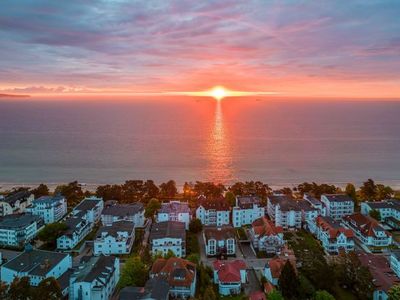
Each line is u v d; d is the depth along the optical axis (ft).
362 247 545.03
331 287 411.54
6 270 425.69
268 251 520.83
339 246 524.52
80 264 457.68
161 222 573.74
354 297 409.49
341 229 534.78
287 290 387.14
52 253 462.60
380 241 545.85
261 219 587.27
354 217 613.52
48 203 647.15
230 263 446.19
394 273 442.09
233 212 634.02
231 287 414.41
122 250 523.70
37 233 572.92
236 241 567.18
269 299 360.69
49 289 352.90
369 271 417.69
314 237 579.07
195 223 597.93
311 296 383.86
